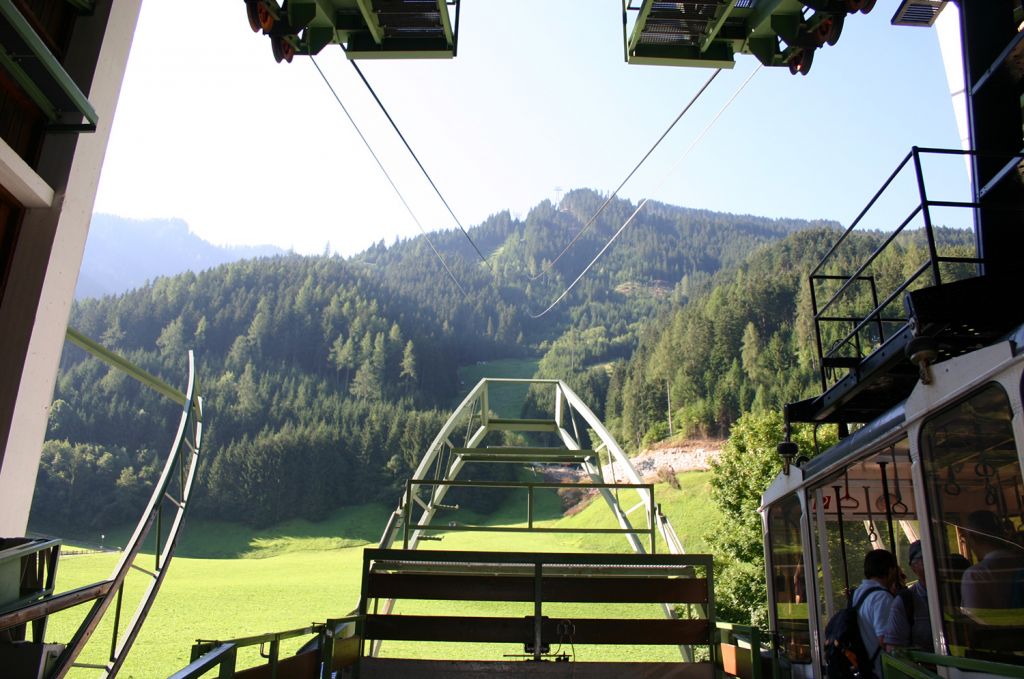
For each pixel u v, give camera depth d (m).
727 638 7.09
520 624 7.18
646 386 141.50
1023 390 3.42
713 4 8.19
